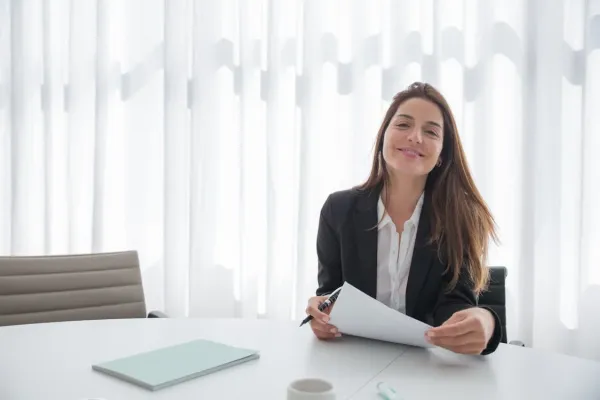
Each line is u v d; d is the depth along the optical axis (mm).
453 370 1056
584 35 2195
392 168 1463
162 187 2578
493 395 927
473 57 2283
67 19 2646
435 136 1407
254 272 2459
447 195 1449
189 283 2494
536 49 2234
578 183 2203
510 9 2260
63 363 1054
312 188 2385
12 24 2633
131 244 2574
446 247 1412
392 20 2328
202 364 1024
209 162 2482
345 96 2389
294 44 2434
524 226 2246
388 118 1500
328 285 1534
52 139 2652
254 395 898
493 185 2271
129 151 2572
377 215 1486
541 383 990
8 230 2719
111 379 963
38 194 2707
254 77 2469
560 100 2205
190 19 2504
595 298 2193
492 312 1166
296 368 1045
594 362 1121
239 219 2465
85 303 1729
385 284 1475
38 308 1656
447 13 2312
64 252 2689
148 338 1242
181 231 2525
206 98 2480
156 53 2559
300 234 2375
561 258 2232
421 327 1101
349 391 930
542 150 2230
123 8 2586
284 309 2438
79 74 2609
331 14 2402
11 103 2654
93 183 2590
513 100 2260
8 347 1160
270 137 2412
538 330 2242
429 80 2301
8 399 869
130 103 2574
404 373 1031
